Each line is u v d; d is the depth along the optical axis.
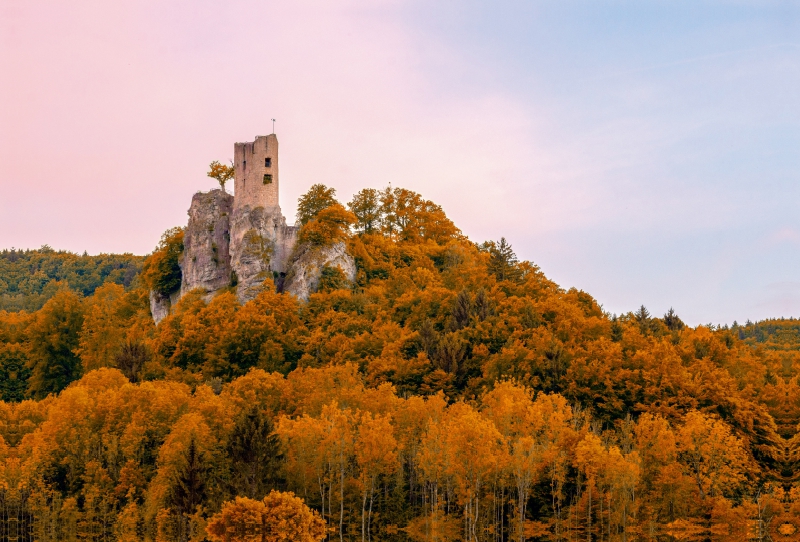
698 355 115.81
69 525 78.62
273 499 72.38
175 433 82.38
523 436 82.25
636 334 118.19
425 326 116.38
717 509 76.75
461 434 75.69
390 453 78.06
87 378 108.94
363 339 121.06
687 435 81.00
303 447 80.31
